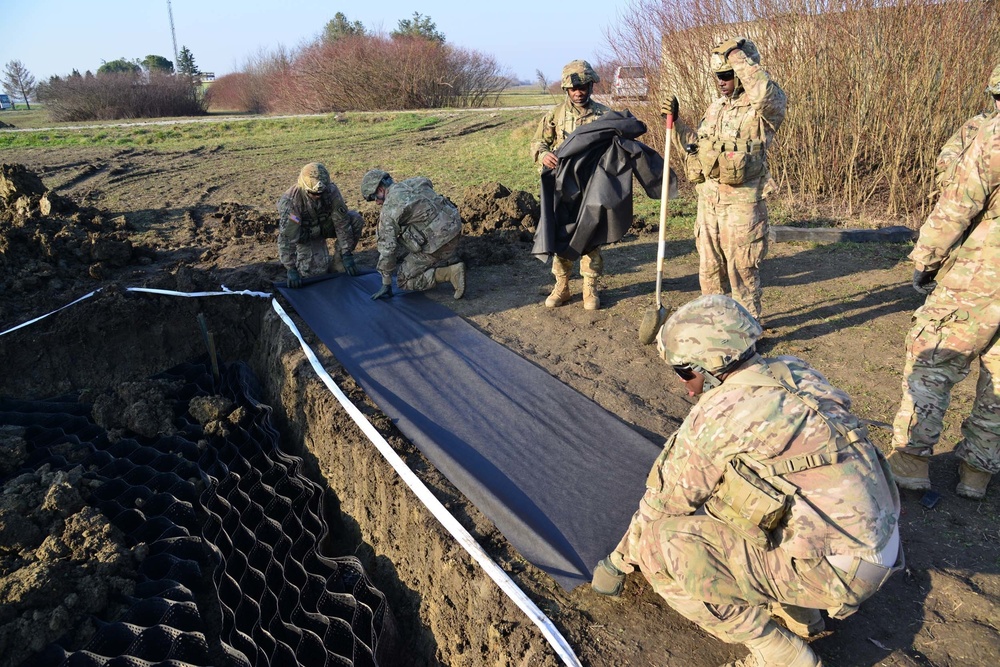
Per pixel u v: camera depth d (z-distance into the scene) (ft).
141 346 22.65
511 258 24.47
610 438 13.80
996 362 10.87
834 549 7.45
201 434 19.19
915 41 25.46
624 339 17.99
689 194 31.65
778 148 29.89
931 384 11.32
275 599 13.76
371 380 16.84
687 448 8.02
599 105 18.53
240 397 20.26
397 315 19.99
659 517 8.56
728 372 7.99
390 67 92.48
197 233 29.55
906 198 26.71
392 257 20.42
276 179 40.16
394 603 13.70
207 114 115.85
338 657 12.33
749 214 16.01
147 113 110.83
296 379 17.84
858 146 27.25
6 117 127.34
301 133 61.57
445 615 11.93
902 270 21.16
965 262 10.81
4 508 16.03
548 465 13.25
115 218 30.35
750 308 17.06
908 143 26.09
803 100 28.43
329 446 16.15
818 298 19.63
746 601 7.99
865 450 7.64
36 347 21.76
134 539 16.40
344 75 93.04
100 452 18.63
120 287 23.06
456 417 15.01
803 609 9.06
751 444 7.57
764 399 7.60
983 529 10.98
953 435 13.30
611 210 17.48
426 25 120.57
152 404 19.74
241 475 17.21
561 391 15.51
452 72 92.63
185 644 13.91
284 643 12.81
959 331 10.88
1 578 14.60
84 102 107.34
